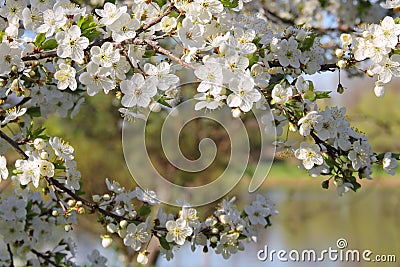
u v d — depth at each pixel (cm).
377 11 123
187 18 84
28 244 101
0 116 93
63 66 86
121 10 84
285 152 91
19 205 97
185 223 91
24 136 94
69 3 86
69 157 89
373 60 87
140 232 91
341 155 91
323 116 88
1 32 87
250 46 85
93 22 85
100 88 85
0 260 103
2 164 88
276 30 94
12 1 88
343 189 92
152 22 85
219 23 86
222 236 95
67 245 107
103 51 84
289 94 86
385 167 91
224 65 83
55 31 85
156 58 90
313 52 90
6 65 85
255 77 85
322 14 137
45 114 102
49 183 88
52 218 102
